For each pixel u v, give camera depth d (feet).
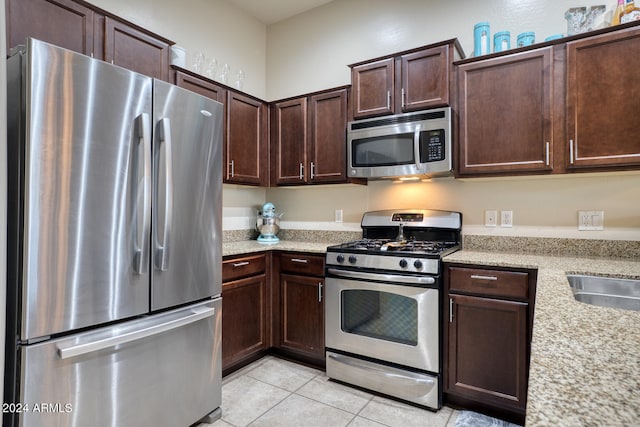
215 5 10.01
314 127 9.39
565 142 6.42
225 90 8.81
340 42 10.25
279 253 8.93
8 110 4.40
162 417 5.50
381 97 8.18
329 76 10.43
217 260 6.50
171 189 5.49
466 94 7.30
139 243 5.14
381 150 8.14
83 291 4.59
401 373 6.97
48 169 4.30
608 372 1.85
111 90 4.85
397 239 8.87
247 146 9.46
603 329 2.56
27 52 4.17
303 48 10.93
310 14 10.82
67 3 5.88
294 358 8.92
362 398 7.12
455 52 7.52
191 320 5.80
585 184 7.16
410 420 6.37
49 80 4.30
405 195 9.14
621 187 6.86
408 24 9.17
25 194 4.15
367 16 9.79
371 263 7.29
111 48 6.47
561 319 2.81
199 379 6.11
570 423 1.38
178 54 7.89
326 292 7.95
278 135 10.05
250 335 8.41
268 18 11.30
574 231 7.23
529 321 6.00
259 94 11.41
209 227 6.32
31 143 4.16
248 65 11.02
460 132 7.37
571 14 6.76
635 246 6.70
